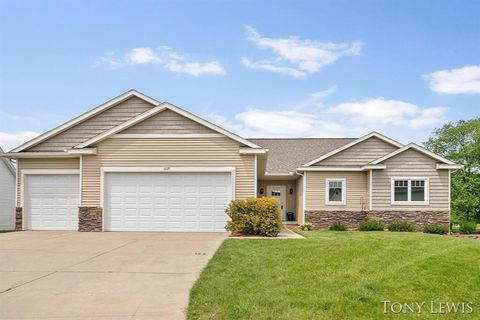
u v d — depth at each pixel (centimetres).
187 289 676
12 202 2703
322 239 1208
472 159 3522
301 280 715
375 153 2202
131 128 1593
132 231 1563
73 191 1738
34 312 565
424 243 1095
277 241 1180
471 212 3225
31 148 1806
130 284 711
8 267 855
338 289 657
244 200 1459
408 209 2056
